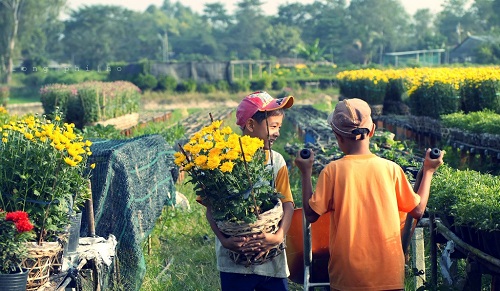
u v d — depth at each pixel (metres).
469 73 17.97
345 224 4.51
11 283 4.89
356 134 4.59
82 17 114.81
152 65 55.72
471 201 5.44
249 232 4.60
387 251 4.48
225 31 147.75
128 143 8.34
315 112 28.41
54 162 5.49
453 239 5.81
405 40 133.00
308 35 128.88
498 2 114.31
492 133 12.54
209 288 7.54
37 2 93.94
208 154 4.65
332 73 73.62
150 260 8.56
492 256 5.37
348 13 138.00
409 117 18.62
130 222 7.44
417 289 6.04
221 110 35.22
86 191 6.47
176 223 10.38
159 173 9.32
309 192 4.68
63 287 5.36
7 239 4.93
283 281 4.87
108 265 6.31
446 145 14.88
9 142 5.57
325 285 5.32
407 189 4.61
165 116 29.66
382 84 23.19
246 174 4.62
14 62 92.38
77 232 6.09
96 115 20.31
